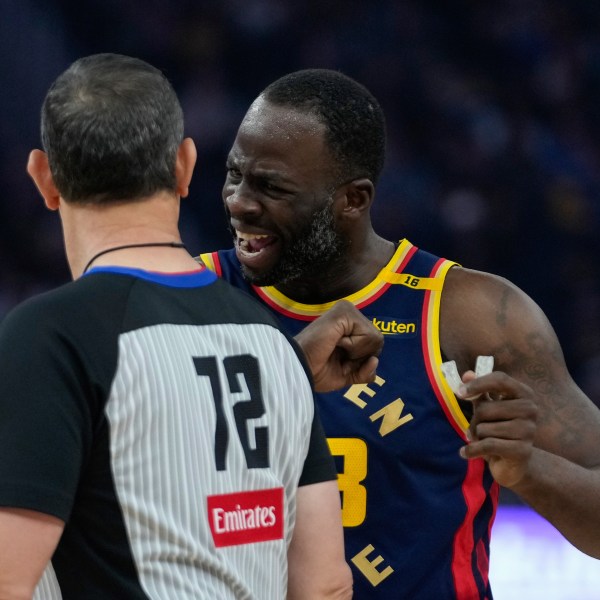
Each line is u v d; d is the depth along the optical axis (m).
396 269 8.23
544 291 28.03
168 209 5.80
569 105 30.98
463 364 8.05
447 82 30.42
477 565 8.10
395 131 29.72
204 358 5.56
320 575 5.96
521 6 31.88
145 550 5.22
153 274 5.64
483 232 28.11
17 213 26.72
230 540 5.45
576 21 32.06
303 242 7.70
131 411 5.25
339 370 7.12
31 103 27.64
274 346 5.90
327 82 7.78
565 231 28.62
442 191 28.89
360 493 7.89
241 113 28.73
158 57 30.20
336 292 8.15
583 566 13.39
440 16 31.53
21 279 26.22
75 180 5.60
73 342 5.25
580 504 7.42
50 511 5.04
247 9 30.69
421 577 7.86
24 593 5.02
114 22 29.95
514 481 6.82
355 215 7.88
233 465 5.50
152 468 5.26
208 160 27.89
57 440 5.09
